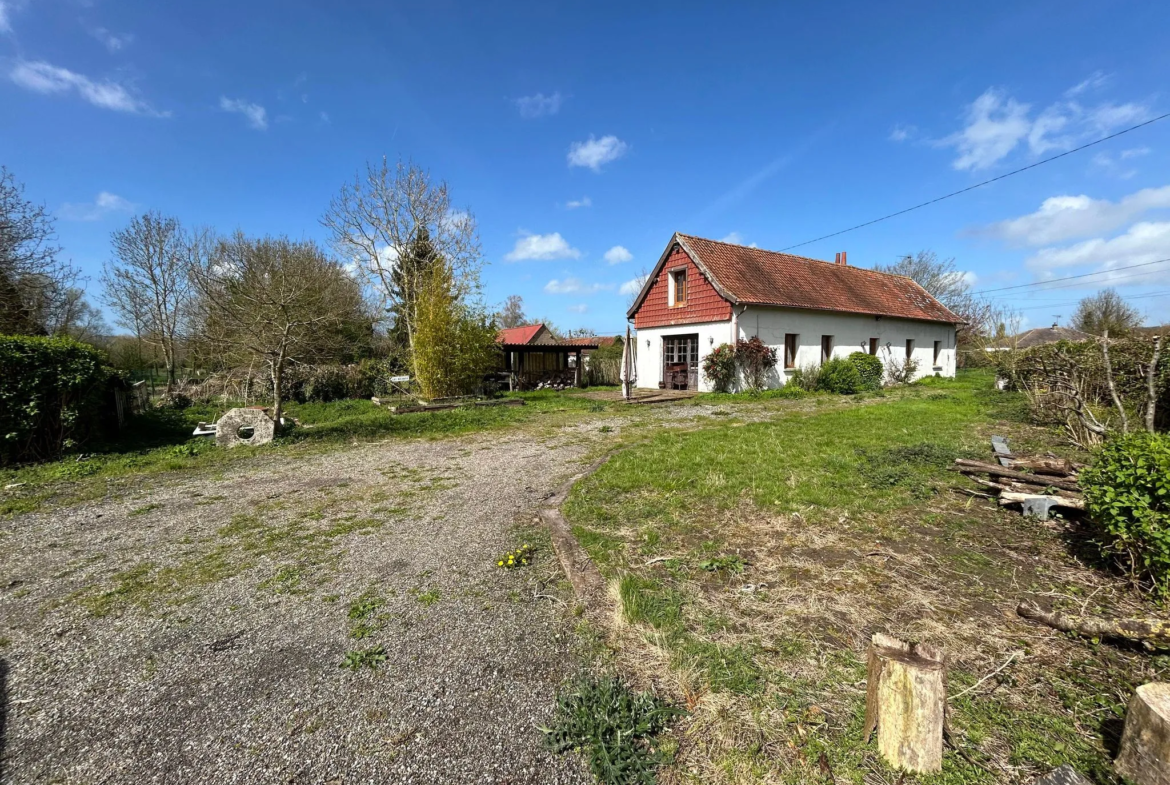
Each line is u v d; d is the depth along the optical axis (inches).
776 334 669.3
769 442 304.8
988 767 74.2
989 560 143.7
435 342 599.2
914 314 856.3
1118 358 311.4
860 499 195.5
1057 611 116.0
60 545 167.2
